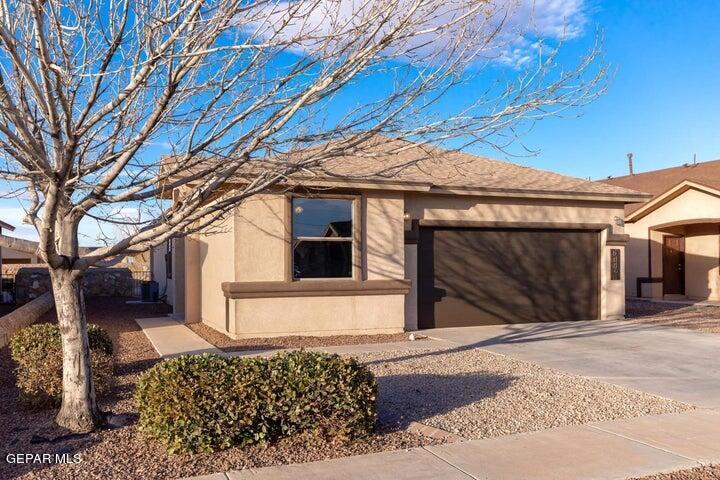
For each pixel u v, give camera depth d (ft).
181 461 17.53
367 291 42.57
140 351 36.40
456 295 47.42
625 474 17.07
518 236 49.67
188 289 50.39
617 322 50.65
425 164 45.65
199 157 21.29
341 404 18.98
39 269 72.43
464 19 19.25
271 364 19.49
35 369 22.89
